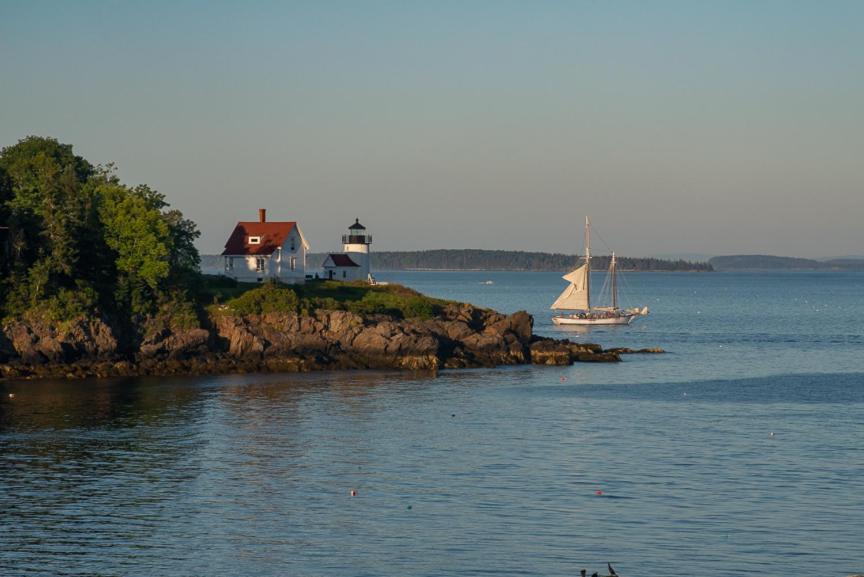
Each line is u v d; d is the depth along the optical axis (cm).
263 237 19962
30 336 14225
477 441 9981
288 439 9994
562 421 11112
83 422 10744
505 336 17238
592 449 9650
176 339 15150
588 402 12512
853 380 15062
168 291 15738
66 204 15600
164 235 15888
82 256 15375
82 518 7369
